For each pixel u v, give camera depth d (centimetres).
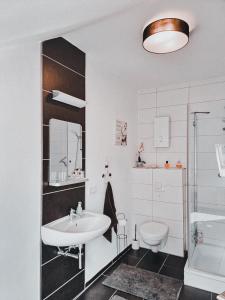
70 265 186
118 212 270
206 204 262
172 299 194
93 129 222
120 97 277
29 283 147
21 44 141
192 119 271
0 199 129
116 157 267
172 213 284
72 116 191
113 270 243
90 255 215
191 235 251
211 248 257
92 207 219
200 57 216
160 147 309
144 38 160
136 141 322
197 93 288
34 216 152
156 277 229
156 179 294
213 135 261
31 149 150
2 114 131
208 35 173
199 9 141
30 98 150
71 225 172
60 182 168
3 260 131
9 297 134
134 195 310
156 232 251
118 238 270
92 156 220
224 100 271
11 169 136
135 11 141
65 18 118
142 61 226
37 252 154
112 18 148
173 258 272
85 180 189
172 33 151
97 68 230
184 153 295
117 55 211
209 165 262
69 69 187
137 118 326
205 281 209
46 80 163
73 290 190
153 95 317
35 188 153
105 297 196
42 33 133
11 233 136
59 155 174
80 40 182
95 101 226
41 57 158
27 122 147
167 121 299
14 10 85
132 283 218
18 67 141
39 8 90
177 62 228
